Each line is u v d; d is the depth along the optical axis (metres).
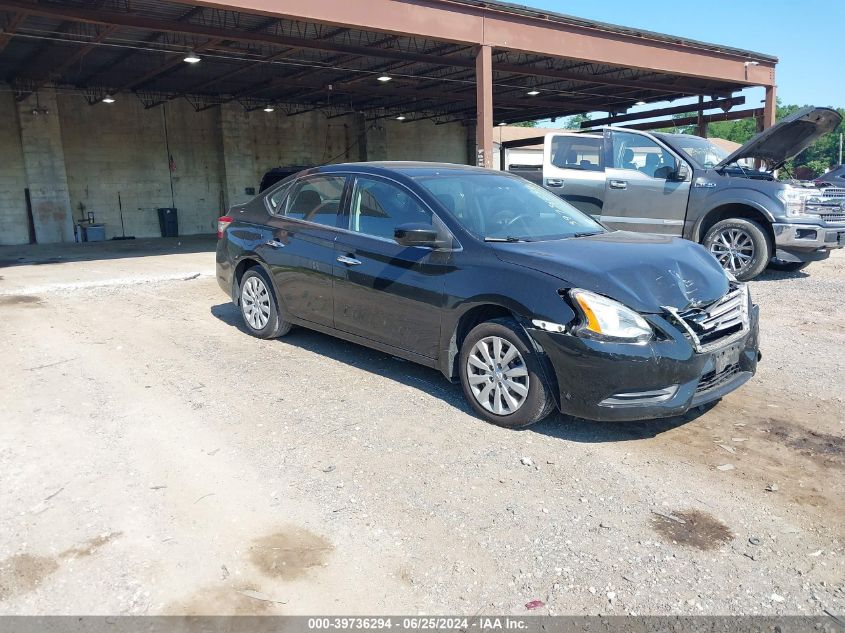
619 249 4.40
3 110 20.89
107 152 23.41
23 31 15.25
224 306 8.05
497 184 5.41
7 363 5.69
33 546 3.03
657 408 3.84
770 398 4.85
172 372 5.42
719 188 8.98
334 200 5.58
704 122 25.72
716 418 4.48
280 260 5.88
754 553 2.99
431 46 17.94
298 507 3.36
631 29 15.56
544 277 4.05
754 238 8.87
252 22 15.46
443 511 3.33
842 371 5.45
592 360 3.81
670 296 3.99
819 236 8.62
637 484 3.60
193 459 3.87
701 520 3.26
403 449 4.00
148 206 24.48
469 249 4.48
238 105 25.88
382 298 4.97
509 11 13.48
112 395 4.89
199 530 3.16
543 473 3.71
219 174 25.98
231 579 2.81
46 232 21.56
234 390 4.99
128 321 7.25
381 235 5.09
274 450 3.98
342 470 3.74
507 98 26.77
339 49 15.46
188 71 20.98
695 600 2.68
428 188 4.95
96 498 3.44
